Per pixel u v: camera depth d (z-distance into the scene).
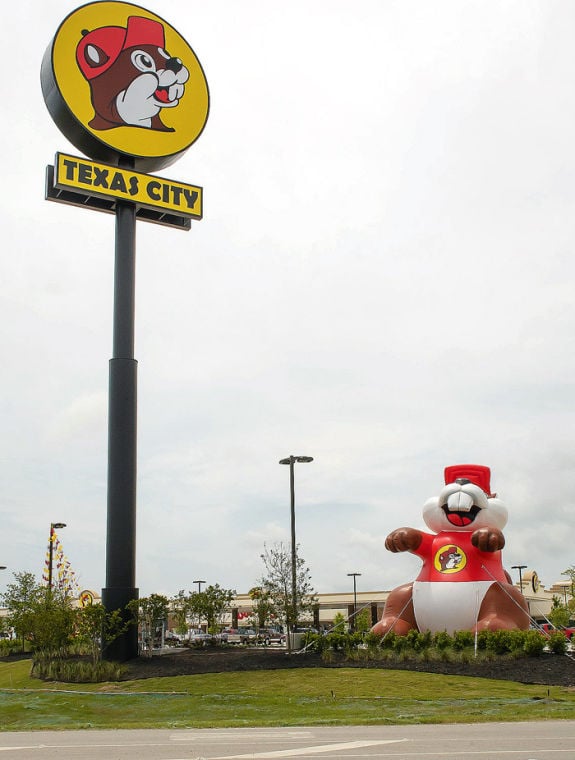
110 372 32.44
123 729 14.92
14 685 26.73
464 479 29.86
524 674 22.00
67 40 34.19
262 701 19.62
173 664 27.39
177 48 36.88
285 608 31.17
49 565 45.09
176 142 35.88
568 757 10.20
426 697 19.28
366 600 84.88
